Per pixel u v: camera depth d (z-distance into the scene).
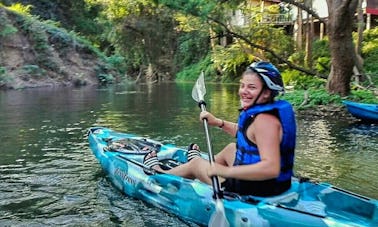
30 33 21.00
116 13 19.19
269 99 2.83
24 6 27.47
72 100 12.91
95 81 23.58
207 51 30.92
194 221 3.28
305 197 3.06
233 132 3.72
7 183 4.41
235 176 2.78
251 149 2.81
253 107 2.81
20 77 19.23
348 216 2.87
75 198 3.96
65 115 9.45
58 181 4.45
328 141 6.73
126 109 10.66
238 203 2.94
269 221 2.78
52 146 6.12
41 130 7.45
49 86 19.97
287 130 2.77
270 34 18.81
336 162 5.33
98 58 25.41
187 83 25.11
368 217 2.87
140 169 3.84
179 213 3.41
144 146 4.65
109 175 4.35
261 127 2.70
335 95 10.49
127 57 30.72
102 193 4.08
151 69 30.92
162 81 28.19
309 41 18.59
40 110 10.30
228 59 22.97
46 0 30.27
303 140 6.80
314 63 19.55
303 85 13.46
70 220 3.49
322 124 8.58
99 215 3.57
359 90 11.20
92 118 9.01
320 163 5.28
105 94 15.49
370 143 6.55
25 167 5.00
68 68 22.45
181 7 10.41
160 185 3.58
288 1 11.45
